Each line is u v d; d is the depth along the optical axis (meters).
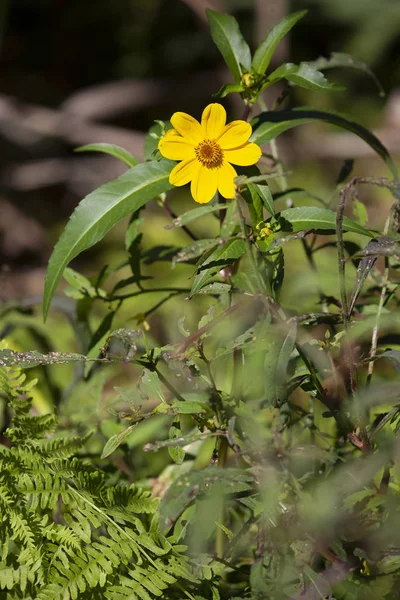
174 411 1.45
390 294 1.53
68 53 5.50
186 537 1.48
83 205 1.49
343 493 1.43
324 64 1.64
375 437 1.50
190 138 1.47
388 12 4.59
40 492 1.46
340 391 1.49
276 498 1.42
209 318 1.46
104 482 1.49
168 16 5.35
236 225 1.49
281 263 1.47
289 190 1.59
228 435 1.43
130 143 4.66
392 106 4.45
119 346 1.62
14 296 3.20
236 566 1.49
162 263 2.46
